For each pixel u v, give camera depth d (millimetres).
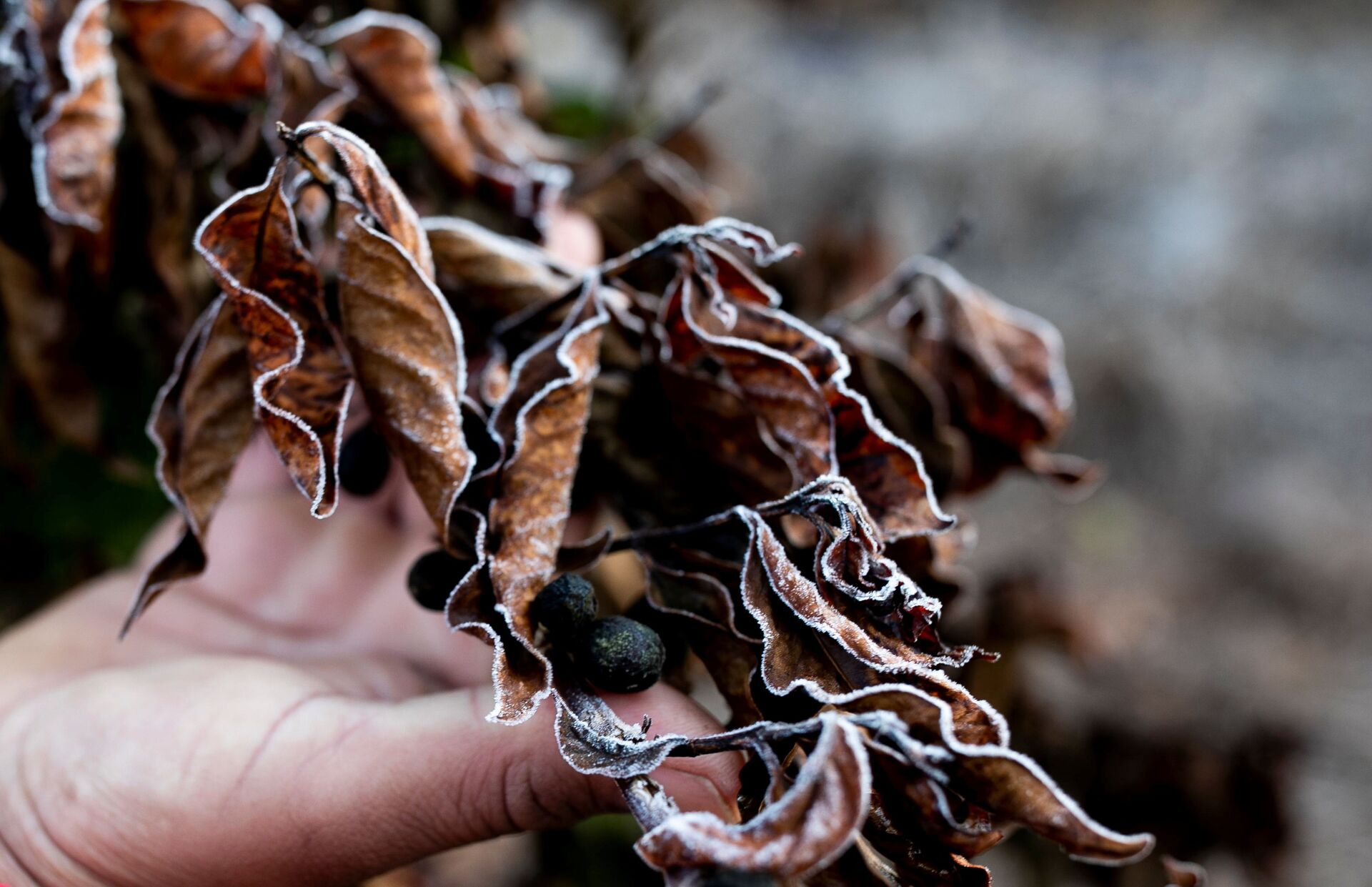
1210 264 1204
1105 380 1129
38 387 386
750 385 299
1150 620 900
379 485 337
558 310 321
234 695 336
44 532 454
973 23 1495
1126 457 1110
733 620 290
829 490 279
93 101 333
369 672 356
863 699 260
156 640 383
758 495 310
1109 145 1277
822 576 275
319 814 319
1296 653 930
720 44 1195
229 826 323
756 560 276
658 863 251
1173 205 1246
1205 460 1102
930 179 1203
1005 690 461
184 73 353
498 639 269
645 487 316
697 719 289
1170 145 1295
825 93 1277
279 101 346
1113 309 1169
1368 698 898
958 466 362
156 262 365
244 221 278
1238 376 1160
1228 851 537
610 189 407
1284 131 1338
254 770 323
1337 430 1135
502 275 323
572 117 571
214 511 297
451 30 450
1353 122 1339
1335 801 811
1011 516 1023
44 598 464
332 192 282
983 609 488
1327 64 1454
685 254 306
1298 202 1260
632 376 321
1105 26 1524
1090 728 556
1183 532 1057
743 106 1186
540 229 375
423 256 288
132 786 327
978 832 259
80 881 332
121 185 359
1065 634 487
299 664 359
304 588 389
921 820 260
